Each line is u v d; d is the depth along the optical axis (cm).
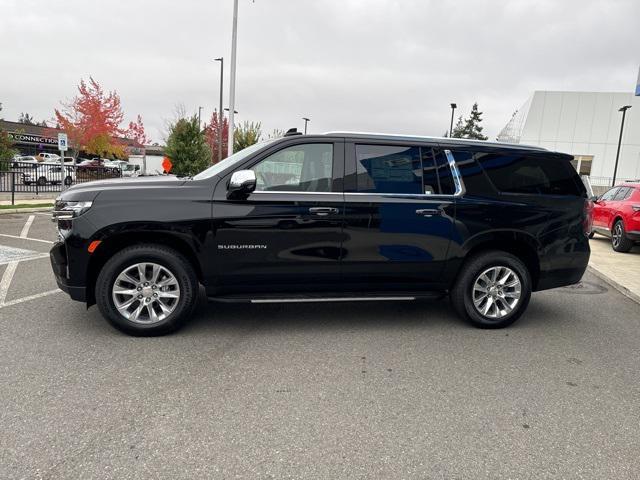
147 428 289
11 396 322
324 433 290
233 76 2058
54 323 467
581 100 3503
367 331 481
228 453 267
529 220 496
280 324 494
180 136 2791
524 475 256
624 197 1112
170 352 408
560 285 520
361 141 469
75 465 252
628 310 600
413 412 319
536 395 351
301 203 448
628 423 315
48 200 1853
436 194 478
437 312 555
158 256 429
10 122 5688
